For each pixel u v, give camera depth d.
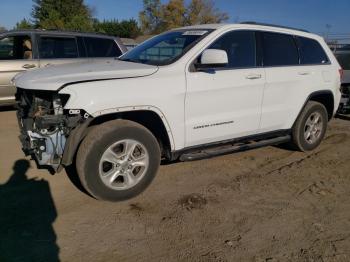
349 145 6.44
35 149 3.91
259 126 5.07
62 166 3.80
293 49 5.46
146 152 4.04
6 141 6.13
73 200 4.02
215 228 3.52
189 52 4.32
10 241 3.23
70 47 8.20
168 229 3.48
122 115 4.05
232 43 4.71
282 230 3.53
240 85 4.66
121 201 4.00
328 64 5.96
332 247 3.28
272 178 4.81
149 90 3.91
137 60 4.69
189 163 5.26
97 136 3.73
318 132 5.97
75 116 3.62
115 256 3.06
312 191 4.44
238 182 4.64
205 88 4.33
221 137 4.69
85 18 55.34
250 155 5.73
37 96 4.02
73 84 3.61
